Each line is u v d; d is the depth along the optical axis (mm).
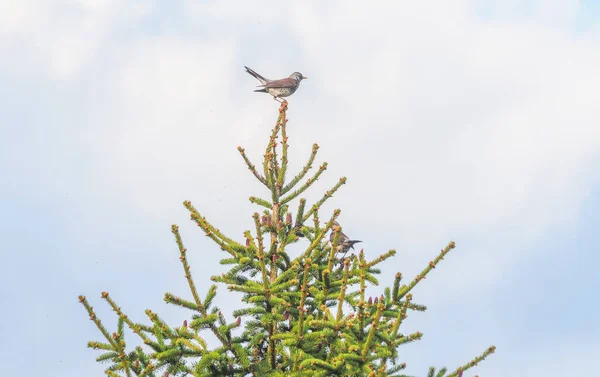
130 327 14305
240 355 15039
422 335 14414
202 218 15883
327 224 16094
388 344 13922
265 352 16547
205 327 14781
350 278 15812
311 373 14086
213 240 15914
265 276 14898
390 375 14102
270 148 17625
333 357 14164
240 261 15773
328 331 14070
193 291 14625
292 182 17906
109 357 13938
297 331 14617
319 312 16172
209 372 15117
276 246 16328
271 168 17578
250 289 14914
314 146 17906
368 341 13133
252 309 15188
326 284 15336
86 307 13414
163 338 14633
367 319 13922
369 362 13500
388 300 14680
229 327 14781
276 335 14469
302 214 17328
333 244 14820
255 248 16141
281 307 14945
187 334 14625
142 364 14219
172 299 14562
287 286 15008
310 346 14719
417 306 14945
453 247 14094
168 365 14562
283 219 17875
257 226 14711
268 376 15406
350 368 13570
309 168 17953
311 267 15953
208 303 14750
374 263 16031
